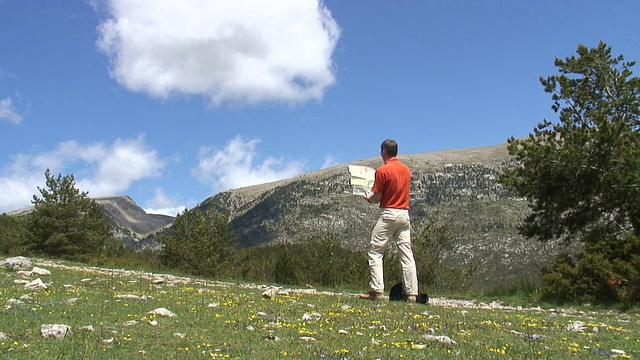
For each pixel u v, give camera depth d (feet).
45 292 31.30
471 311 32.78
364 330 23.26
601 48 68.18
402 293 37.76
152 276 52.65
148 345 18.48
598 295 45.09
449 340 20.62
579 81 69.05
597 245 46.85
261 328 22.93
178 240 146.41
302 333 21.86
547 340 21.79
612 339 22.65
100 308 26.04
